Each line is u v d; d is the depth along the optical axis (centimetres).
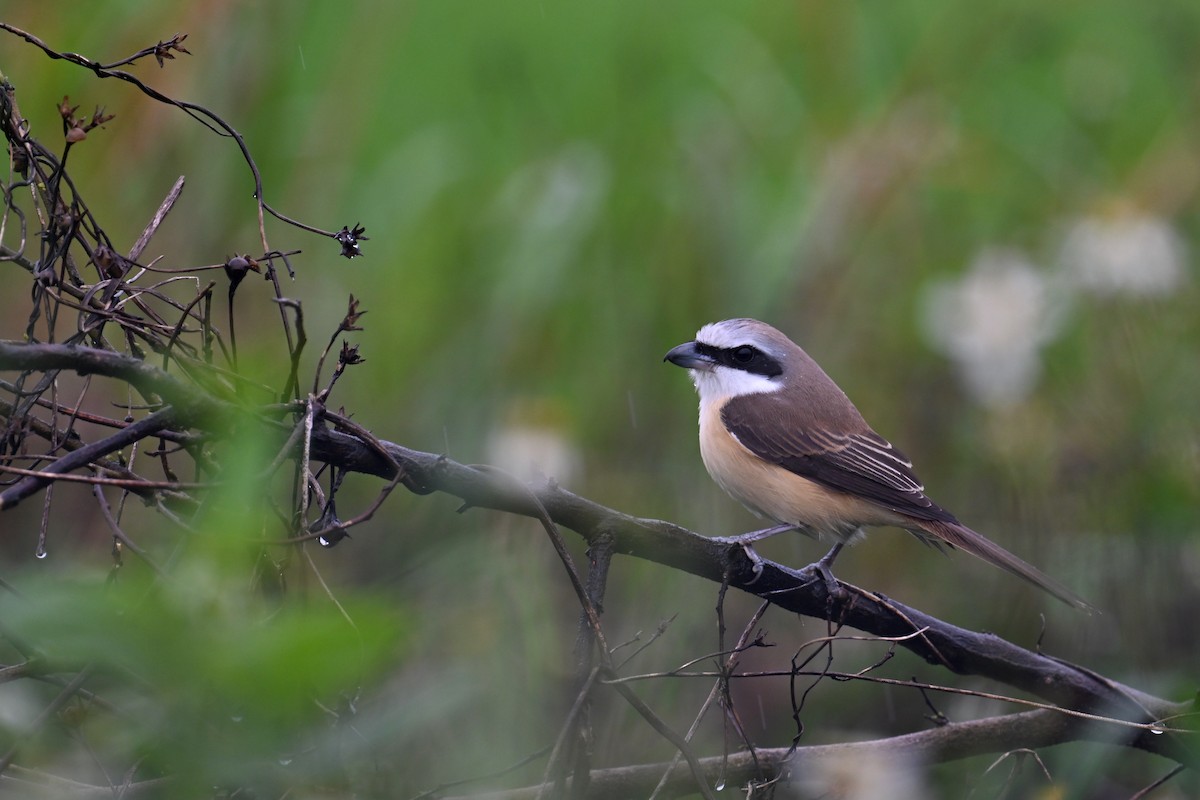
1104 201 1302
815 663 1043
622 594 1055
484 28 1449
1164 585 1046
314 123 1181
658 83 1373
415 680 680
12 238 955
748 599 1101
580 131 1379
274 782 379
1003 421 1162
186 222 1062
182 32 1047
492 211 1261
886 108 1349
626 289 1248
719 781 595
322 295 1157
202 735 303
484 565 935
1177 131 1434
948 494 1183
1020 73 1501
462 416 1132
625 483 1146
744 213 1280
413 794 617
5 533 922
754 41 1445
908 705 1002
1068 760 841
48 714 443
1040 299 1220
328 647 278
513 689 834
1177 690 859
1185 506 1060
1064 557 1090
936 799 873
